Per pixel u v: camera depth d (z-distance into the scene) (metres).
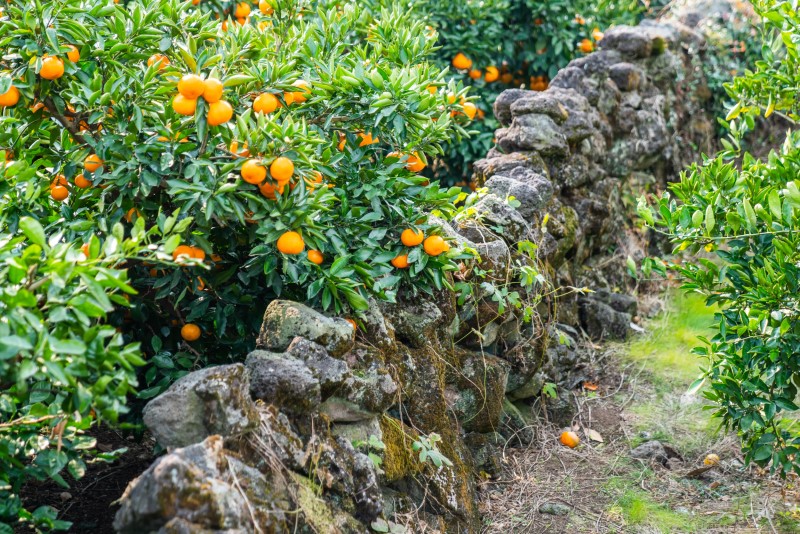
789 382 3.13
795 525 3.22
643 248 5.39
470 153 5.38
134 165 2.53
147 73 2.59
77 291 2.05
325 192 2.63
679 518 3.31
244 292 2.92
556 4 5.47
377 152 3.32
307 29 3.34
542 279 3.64
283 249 2.54
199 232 2.57
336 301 2.76
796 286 2.90
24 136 2.75
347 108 3.06
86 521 2.84
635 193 5.48
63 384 2.02
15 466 2.34
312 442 2.43
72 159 2.69
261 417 2.31
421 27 3.82
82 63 2.65
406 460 2.92
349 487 2.49
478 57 5.40
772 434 3.12
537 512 3.34
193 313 2.81
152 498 1.87
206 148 2.55
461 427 3.47
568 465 3.69
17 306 1.93
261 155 2.48
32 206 2.69
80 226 2.57
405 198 3.00
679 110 6.12
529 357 3.82
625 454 3.77
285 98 2.91
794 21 3.28
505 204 3.81
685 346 4.69
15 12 2.55
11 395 2.32
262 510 2.12
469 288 3.43
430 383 3.16
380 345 2.95
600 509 3.37
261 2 3.52
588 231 4.77
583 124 4.57
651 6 7.80
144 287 2.86
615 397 4.23
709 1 7.10
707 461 3.68
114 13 2.75
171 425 2.19
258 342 2.65
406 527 2.73
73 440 2.32
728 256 3.17
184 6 2.96
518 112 4.45
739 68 6.82
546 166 4.50
